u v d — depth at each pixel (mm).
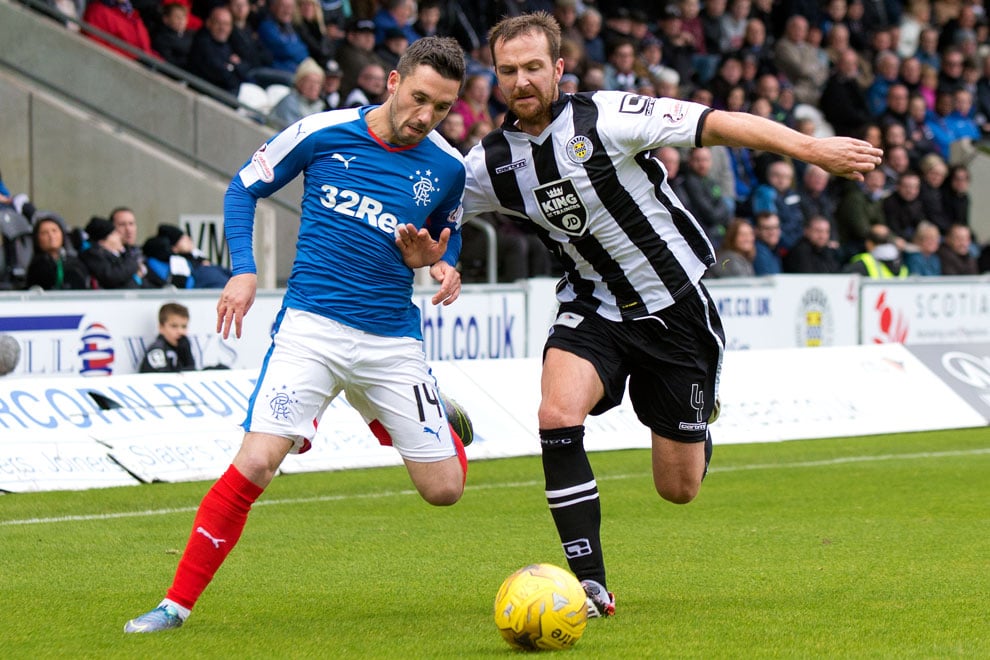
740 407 26250
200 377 22312
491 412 24266
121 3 33312
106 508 18250
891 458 23828
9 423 20047
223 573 13922
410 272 11617
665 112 11672
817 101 42938
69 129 31203
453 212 12023
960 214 41062
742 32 42406
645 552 15117
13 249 26375
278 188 11562
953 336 33438
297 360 11211
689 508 18500
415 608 12109
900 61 45375
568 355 12117
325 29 36844
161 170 31047
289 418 11117
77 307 22500
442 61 11047
